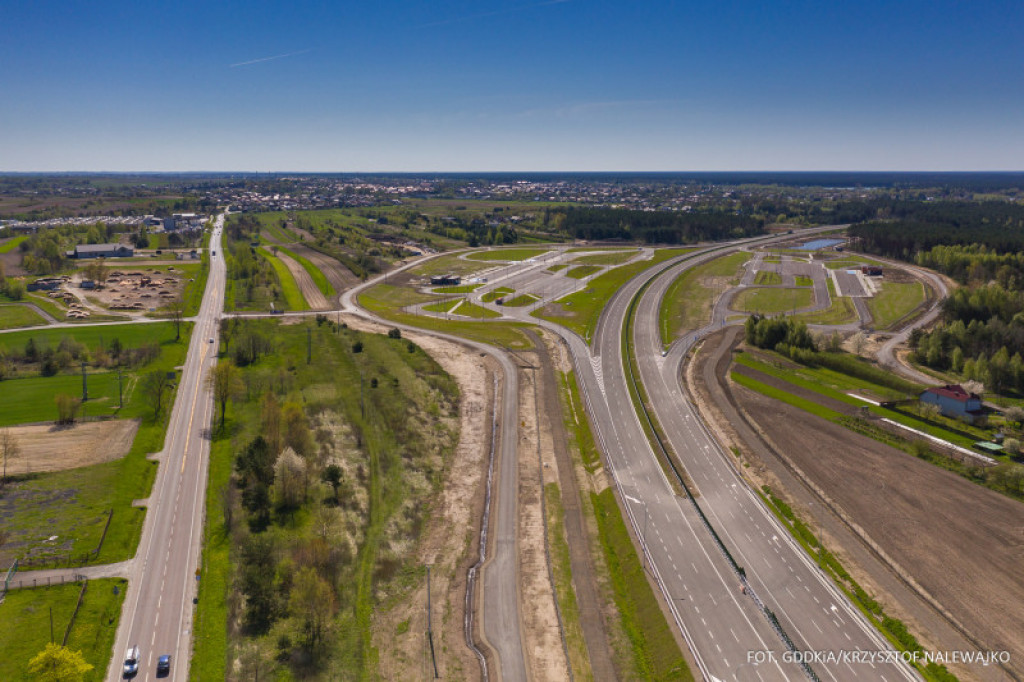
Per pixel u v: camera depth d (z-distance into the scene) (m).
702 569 100.56
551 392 179.12
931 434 143.75
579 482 131.75
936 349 192.62
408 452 141.12
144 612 90.44
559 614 93.75
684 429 153.62
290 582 96.00
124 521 111.44
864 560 100.81
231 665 81.81
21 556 99.56
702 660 82.25
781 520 113.44
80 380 177.88
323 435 145.12
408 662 84.31
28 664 79.00
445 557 107.25
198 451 138.25
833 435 145.38
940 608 89.75
